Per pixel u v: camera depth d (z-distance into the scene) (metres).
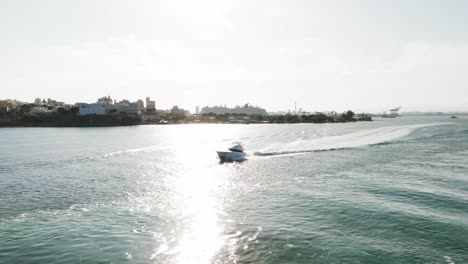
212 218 28.11
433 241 22.08
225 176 47.44
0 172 50.34
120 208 31.39
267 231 24.64
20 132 165.00
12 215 29.22
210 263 19.80
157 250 21.70
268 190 37.94
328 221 26.44
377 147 78.88
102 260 20.25
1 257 20.75
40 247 22.20
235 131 181.75
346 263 19.34
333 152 71.62
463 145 80.25
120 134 151.88
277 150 77.06
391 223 25.48
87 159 65.00
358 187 37.91
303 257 20.25
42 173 49.66
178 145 95.62
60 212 30.12
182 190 38.84
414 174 45.12
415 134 116.12
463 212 27.84
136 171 51.91
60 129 198.75
